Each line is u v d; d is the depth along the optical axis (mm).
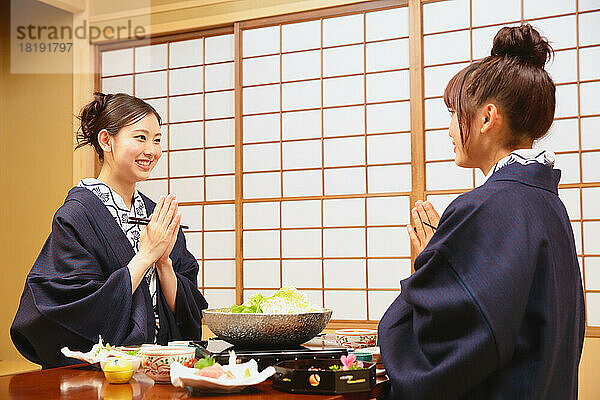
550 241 1321
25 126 5543
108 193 2072
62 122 5414
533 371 1256
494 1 4254
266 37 4895
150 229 1965
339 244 4621
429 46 4418
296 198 4758
